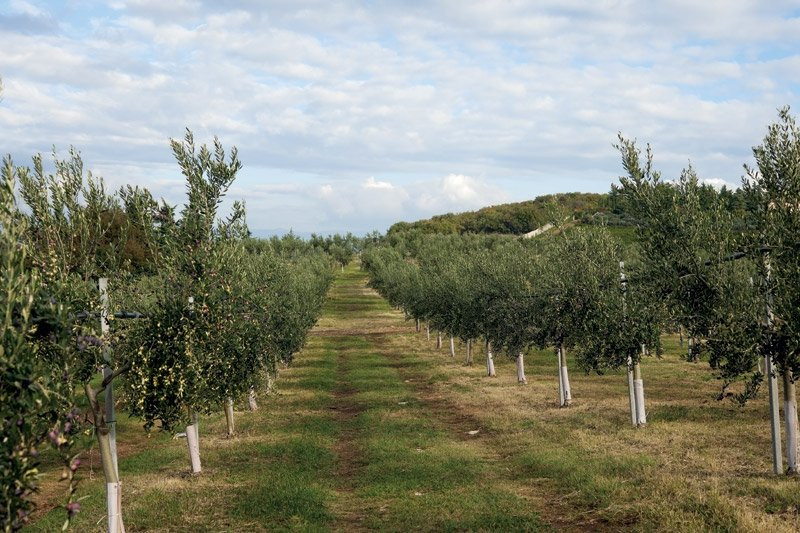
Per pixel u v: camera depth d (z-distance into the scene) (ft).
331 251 426.92
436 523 39.68
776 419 44.73
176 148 43.04
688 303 45.21
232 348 53.16
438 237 345.51
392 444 61.98
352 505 44.88
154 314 38.09
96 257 39.96
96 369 36.01
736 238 43.57
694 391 85.46
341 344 174.40
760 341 41.16
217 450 63.36
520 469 52.11
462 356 144.15
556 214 75.31
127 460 62.95
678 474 45.42
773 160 42.32
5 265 21.31
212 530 39.58
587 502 42.01
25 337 24.98
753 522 33.96
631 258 72.90
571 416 71.15
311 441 65.36
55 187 37.65
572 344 76.07
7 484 19.81
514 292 93.09
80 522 42.75
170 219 42.60
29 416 21.62
